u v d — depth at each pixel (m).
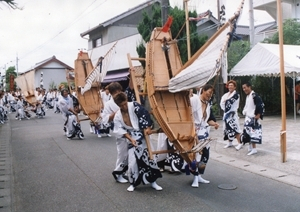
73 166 7.45
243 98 16.30
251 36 18.62
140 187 5.86
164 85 6.00
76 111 11.47
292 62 13.49
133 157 5.55
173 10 13.45
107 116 5.98
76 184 6.10
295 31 19.17
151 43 6.24
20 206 5.09
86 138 11.56
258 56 14.66
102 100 12.07
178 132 5.69
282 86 7.23
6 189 5.94
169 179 6.31
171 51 6.42
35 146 10.21
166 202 5.10
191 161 5.62
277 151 8.41
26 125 16.58
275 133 11.16
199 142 5.70
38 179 6.50
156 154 6.08
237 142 9.68
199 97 6.11
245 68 15.05
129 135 5.52
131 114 5.48
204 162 5.86
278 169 6.87
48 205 5.10
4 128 15.55
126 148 5.92
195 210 4.77
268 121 14.43
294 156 7.82
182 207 4.89
